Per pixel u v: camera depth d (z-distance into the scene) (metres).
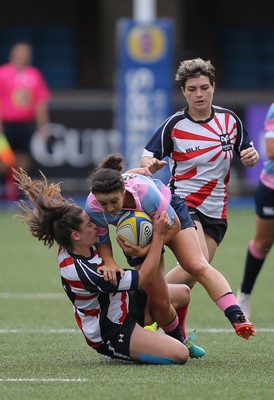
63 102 58.25
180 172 23.31
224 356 21.75
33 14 81.12
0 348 22.98
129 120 55.56
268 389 17.88
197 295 32.78
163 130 23.14
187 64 22.73
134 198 19.88
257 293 33.16
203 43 81.06
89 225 19.83
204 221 23.22
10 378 19.03
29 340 24.17
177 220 20.41
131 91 55.53
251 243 27.67
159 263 20.02
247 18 81.69
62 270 19.95
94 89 58.81
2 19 81.12
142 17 62.19
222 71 80.25
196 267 20.39
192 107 22.91
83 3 80.38
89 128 58.38
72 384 18.34
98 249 20.12
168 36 55.34
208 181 23.16
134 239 19.95
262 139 58.53
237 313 19.86
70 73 79.81
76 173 58.38
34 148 57.84
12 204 59.84
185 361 20.39
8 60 80.56
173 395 17.34
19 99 55.53
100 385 18.22
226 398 17.14
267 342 23.92
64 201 19.97
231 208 59.94
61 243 19.92
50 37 80.88
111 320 20.11
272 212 27.05
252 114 58.44
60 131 58.16
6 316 28.27
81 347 23.05
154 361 20.27
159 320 20.81
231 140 23.19
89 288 19.75
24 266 39.53
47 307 29.97
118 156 20.73
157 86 55.38
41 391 17.75
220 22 81.56
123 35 55.34
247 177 58.88
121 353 20.27
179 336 21.16
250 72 80.31
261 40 81.69
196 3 81.00
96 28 80.25
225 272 37.06
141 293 20.81
